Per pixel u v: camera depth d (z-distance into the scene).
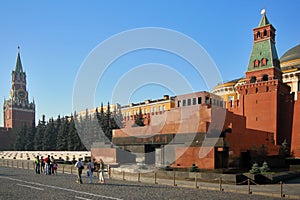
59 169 31.42
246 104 49.66
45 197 13.44
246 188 17.61
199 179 20.88
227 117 28.75
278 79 48.34
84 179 21.66
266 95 47.50
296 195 14.96
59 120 78.56
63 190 15.71
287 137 46.84
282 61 63.84
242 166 29.03
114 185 18.20
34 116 115.19
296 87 54.97
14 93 115.19
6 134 103.94
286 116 47.50
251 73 50.22
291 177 24.06
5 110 113.19
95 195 14.05
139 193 14.87
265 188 17.75
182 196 14.12
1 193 14.62
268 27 49.59
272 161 34.19
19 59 119.81
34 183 18.89
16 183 18.88
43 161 28.25
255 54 50.41
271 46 49.44
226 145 25.56
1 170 30.45
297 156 44.81
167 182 20.20
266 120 46.91
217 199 13.47
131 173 24.48
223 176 19.81
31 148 84.94
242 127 30.97
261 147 32.22
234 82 59.94
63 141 69.62
